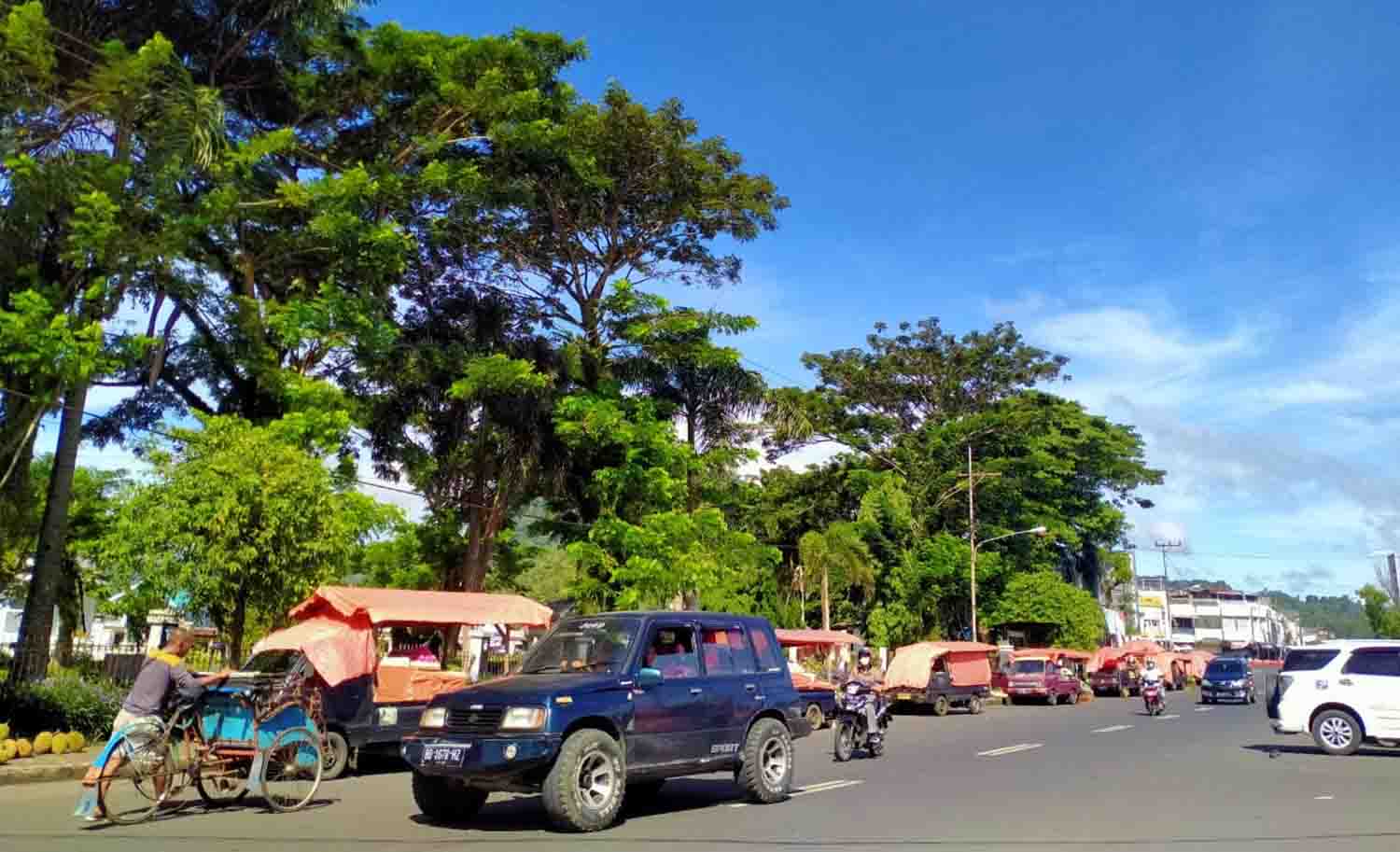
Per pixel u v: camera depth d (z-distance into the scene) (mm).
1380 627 99625
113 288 18234
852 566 41656
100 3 20938
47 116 17484
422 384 28984
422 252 29469
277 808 10859
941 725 27203
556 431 29062
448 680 16438
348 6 24516
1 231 16766
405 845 8680
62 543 19188
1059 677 40344
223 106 19828
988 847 8789
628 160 31422
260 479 17250
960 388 53875
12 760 14844
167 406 27406
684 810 11000
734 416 33344
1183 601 133500
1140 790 13016
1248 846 8953
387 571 32125
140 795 10914
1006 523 54469
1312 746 20000
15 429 17375
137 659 20750
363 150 27859
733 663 11477
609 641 10617
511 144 28266
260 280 25297
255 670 14969
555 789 9297
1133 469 61656
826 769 15750
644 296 31219
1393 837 9492
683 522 28266
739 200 32875
